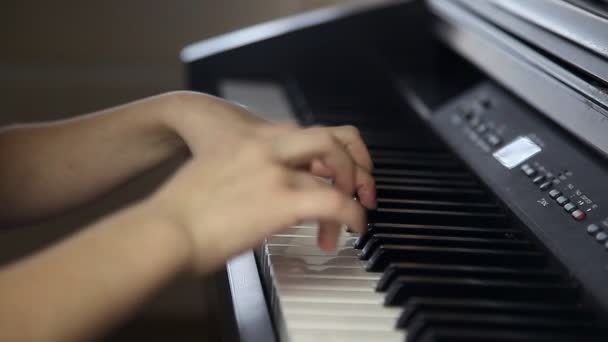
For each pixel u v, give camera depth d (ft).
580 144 1.89
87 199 1.95
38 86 4.00
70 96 4.04
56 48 4.08
